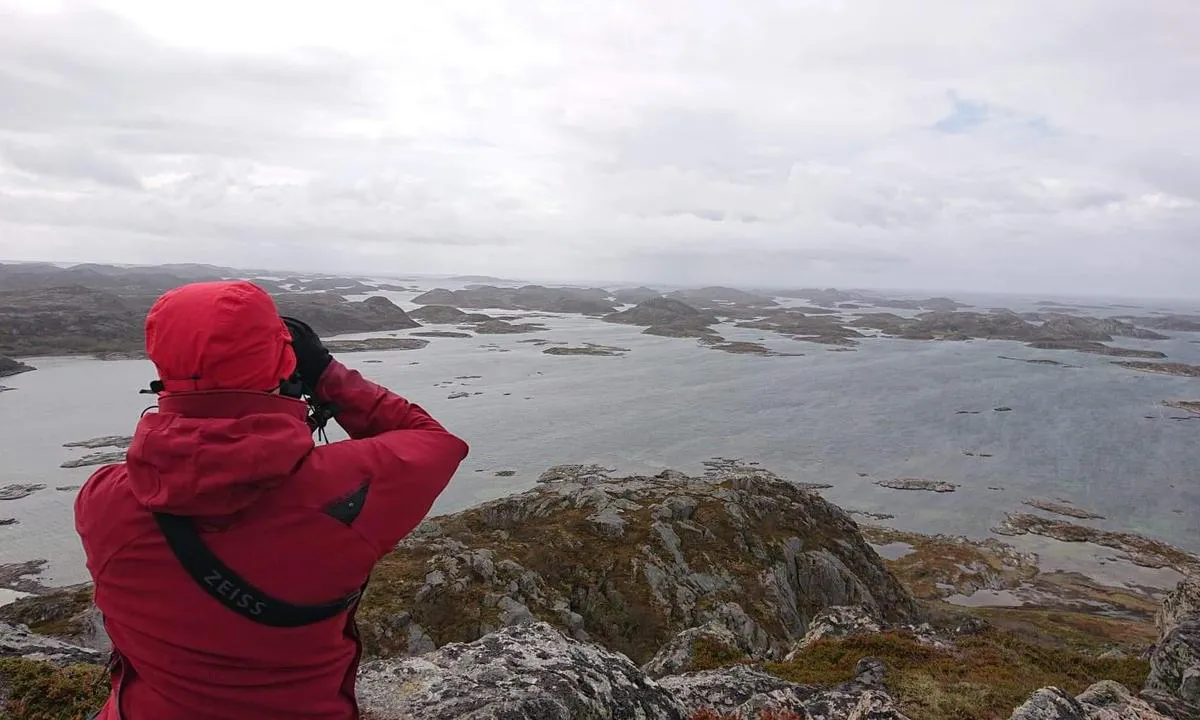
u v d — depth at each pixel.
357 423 2.92
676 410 108.31
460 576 30.97
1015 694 14.01
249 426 2.16
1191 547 61.44
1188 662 14.09
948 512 68.19
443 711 5.62
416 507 2.57
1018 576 53.59
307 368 2.85
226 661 2.22
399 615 27.53
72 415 92.06
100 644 25.53
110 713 2.51
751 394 124.12
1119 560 57.78
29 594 43.91
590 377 137.88
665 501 40.81
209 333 2.14
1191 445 95.44
